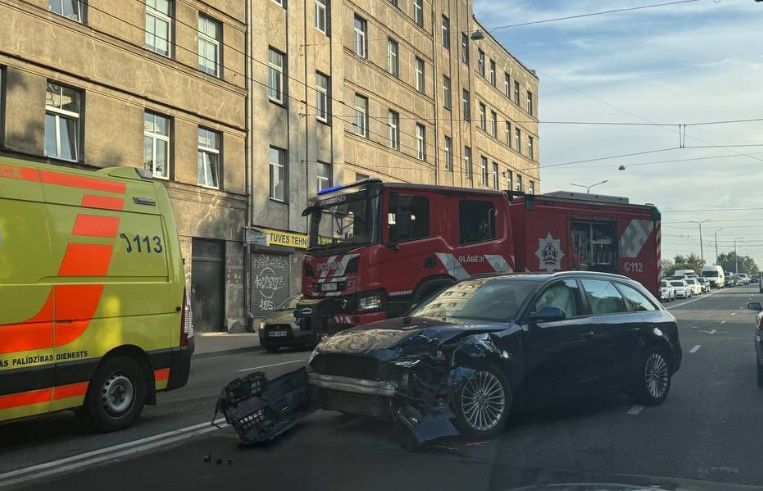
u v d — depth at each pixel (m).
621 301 7.97
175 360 7.42
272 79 24.11
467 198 12.05
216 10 21.31
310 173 25.52
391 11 31.81
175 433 6.62
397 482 4.91
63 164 16.28
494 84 45.00
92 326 6.55
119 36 17.84
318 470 5.25
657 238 15.83
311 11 25.92
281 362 13.31
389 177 30.92
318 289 11.34
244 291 22.08
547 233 13.62
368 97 29.59
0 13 14.89
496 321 6.58
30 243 6.10
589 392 7.11
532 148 52.03
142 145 18.42
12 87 15.08
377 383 5.66
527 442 6.10
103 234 6.79
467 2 40.62
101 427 6.62
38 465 5.54
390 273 10.88
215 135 21.45
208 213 20.75
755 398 8.37
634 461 5.49
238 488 4.87
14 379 5.86
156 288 7.29
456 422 5.88
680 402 8.09
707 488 3.04
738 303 36.97
